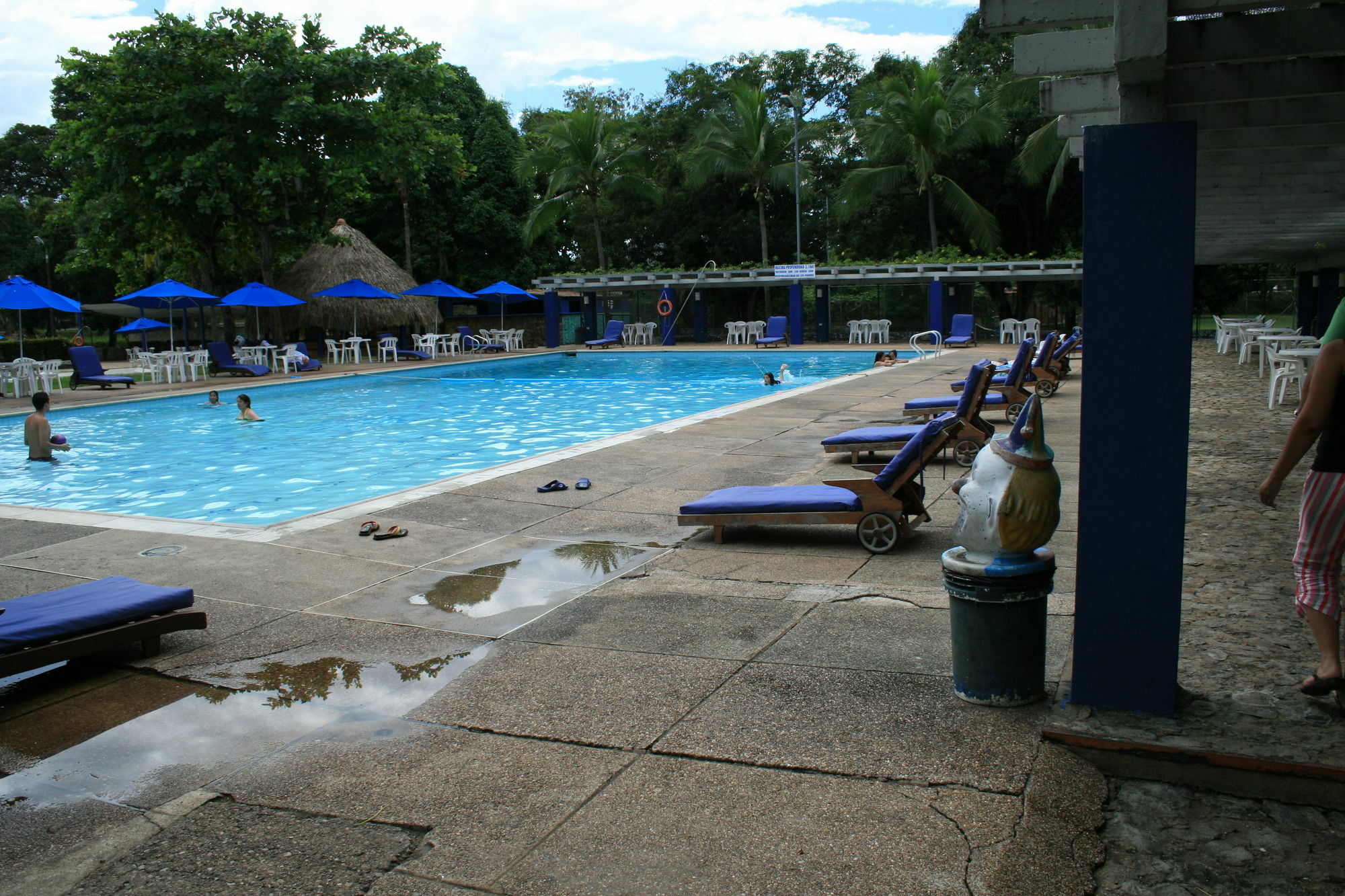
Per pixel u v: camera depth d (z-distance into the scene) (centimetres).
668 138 4219
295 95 2509
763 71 4253
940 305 2903
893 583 540
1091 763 325
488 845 288
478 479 883
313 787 329
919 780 316
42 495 1033
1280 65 312
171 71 2491
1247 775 305
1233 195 908
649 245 4322
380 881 272
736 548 638
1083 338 329
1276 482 348
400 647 464
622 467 931
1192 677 378
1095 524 338
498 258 4156
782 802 306
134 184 2641
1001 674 362
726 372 2406
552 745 353
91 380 2058
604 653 445
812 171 3912
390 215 3928
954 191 3344
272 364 2567
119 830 305
